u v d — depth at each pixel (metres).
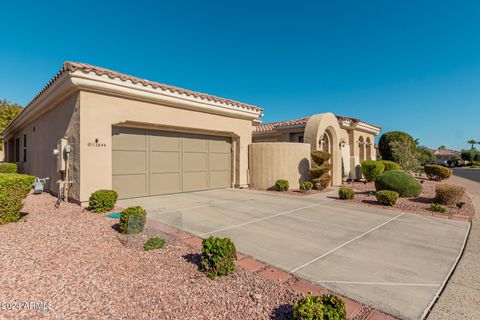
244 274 4.25
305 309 2.78
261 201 11.07
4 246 4.94
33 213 7.62
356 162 19.92
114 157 10.24
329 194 13.22
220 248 4.16
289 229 7.05
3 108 32.25
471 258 5.16
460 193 10.18
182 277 4.01
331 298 3.04
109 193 8.08
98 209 7.77
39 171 13.36
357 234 6.70
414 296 3.71
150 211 8.68
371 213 9.12
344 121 19.47
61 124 10.31
